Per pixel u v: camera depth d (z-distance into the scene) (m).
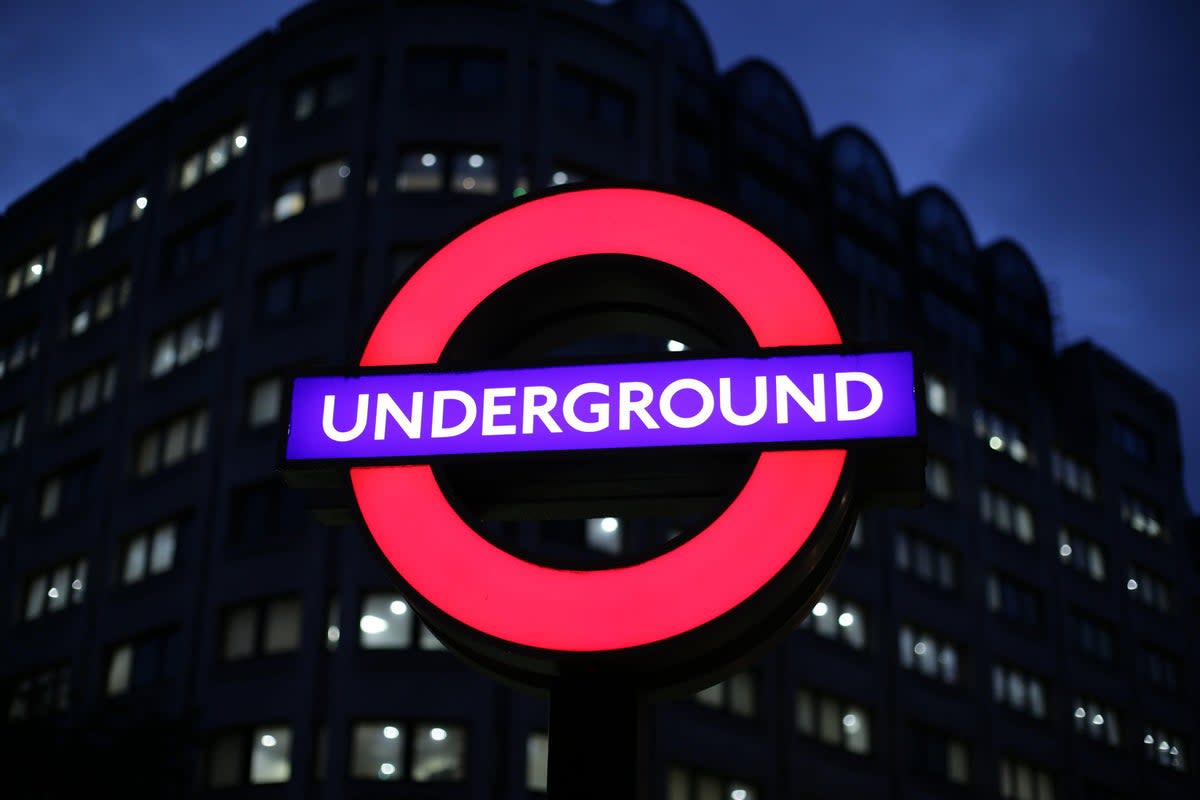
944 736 51.84
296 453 9.10
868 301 57.19
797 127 59.12
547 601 8.44
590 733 8.37
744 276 9.53
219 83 51.47
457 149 45.50
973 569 55.62
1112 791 58.72
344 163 46.22
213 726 39.84
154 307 49.38
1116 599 63.16
